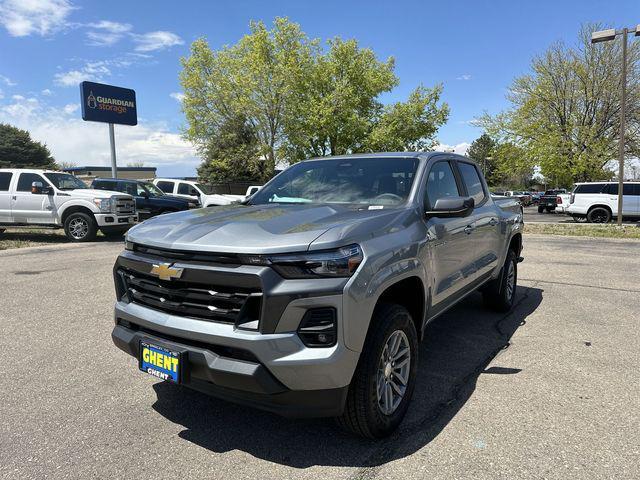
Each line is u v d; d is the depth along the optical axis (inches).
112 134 864.9
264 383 93.5
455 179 173.6
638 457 104.3
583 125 1190.9
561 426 118.1
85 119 825.5
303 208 130.9
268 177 1257.4
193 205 741.9
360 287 98.3
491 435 114.2
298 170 170.2
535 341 183.0
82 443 110.8
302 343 94.2
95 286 276.7
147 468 101.2
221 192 926.4
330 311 95.3
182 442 111.7
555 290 270.5
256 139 1245.1
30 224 510.9
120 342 117.0
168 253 105.8
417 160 152.6
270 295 93.4
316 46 1202.0
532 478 97.0
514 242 237.0
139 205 637.9
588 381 145.4
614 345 178.1
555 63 1211.2
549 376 149.4
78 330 195.2
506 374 151.3
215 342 97.6
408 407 122.4
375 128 1224.2
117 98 866.8
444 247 142.5
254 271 94.7
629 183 794.2
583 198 817.5
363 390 102.7
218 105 1219.9
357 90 1254.3
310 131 1176.8
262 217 117.7
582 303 241.3
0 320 208.5
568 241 512.1
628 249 446.3
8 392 137.5
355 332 97.5
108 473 99.3
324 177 158.7
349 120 1152.8
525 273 322.0
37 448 108.5
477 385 143.1
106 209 506.0
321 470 100.6
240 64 1175.6
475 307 233.6
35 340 182.5
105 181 641.0
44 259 379.9
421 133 1254.3
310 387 94.7
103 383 144.3
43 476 97.9
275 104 1165.1
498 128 1294.3
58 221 506.9
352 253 99.2
